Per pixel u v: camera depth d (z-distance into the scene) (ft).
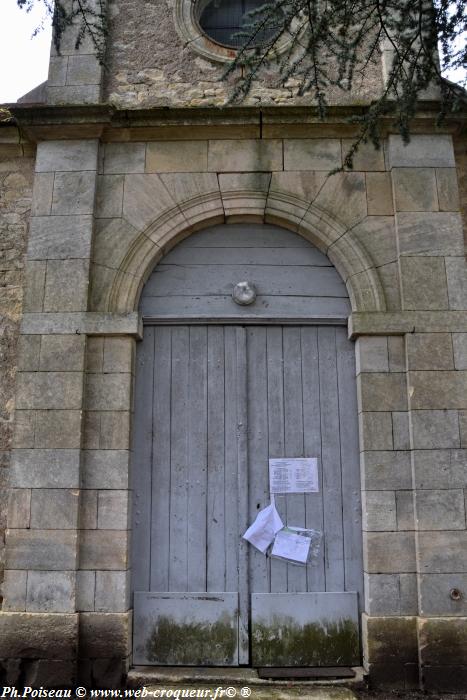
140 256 15.03
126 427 14.08
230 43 17.28
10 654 13.00
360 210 15.16
